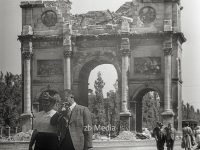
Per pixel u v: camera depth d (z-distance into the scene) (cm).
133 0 11225
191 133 5800
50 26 11431
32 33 11400
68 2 11550
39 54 11425
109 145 8306
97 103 18800
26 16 11481
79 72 11231
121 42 11044
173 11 11000
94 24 11431
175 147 7625
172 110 10794
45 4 11519
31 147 2175
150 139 10100
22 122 11088
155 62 10962
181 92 11362
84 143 2192
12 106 14275
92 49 11250
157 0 11081
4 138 10119
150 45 11000
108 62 11206
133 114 10950
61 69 11319
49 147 2164
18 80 15112
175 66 10900
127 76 10962
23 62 11350
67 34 11206
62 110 2222
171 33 10800
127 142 9225
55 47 11369
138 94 11044
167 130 5681
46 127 2173
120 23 11181
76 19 11512
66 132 2191
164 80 10806
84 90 11688
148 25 11069
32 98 11338
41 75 11369
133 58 11088
